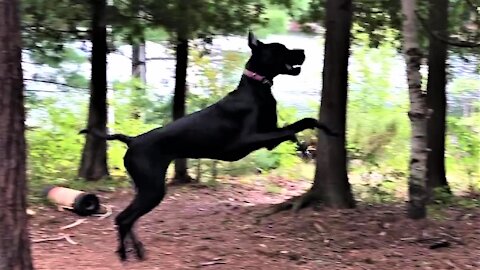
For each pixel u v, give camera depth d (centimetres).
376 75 1305
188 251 636
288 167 1286
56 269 571
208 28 999
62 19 911
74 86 1088
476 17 894
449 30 905
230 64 1118
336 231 686
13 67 425
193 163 1137
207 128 565
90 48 1028
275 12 1198
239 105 566
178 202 916
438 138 895
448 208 789
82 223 761
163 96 1195
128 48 1695
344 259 600
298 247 642
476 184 1050
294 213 761
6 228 431
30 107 1116
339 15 759
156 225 760
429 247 616
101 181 1002
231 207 869
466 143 1109
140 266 584
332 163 772
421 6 877
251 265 586
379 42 1045
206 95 1114
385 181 958
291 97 1623
